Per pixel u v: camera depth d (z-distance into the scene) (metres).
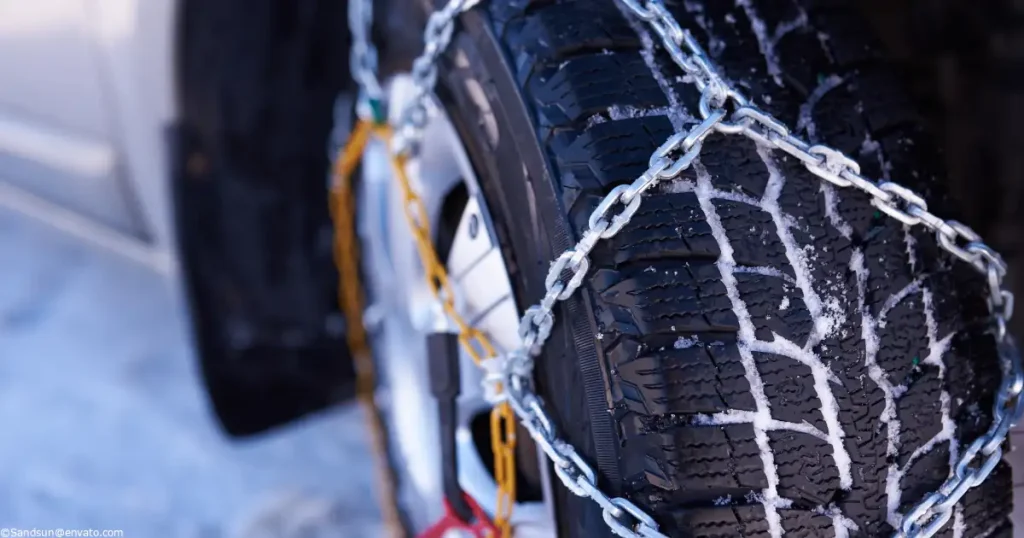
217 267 2.14
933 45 1.61
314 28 1.95
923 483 1.12
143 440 2.50
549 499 1.18
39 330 2.84
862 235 1.12
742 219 1.08
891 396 1.11
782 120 1.15
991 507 1.15
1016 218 1.58
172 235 2.12
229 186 2.07
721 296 1.05
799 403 1.06
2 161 2.52
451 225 1.56
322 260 2.22
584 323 1.08
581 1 1.22
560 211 1.10
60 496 2.35
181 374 2.69
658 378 1.03
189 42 1.90
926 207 1.12
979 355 1.16
